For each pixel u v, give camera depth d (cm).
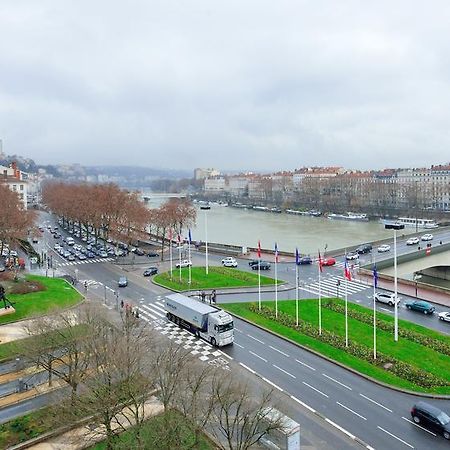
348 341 7300
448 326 8150
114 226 16312
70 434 4703
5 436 4712
